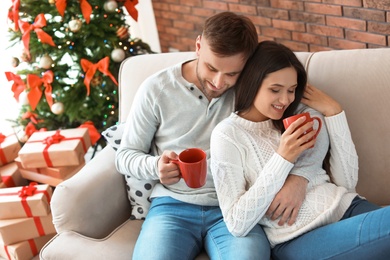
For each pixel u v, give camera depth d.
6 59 3.18
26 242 2.30
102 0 2.69
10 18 2.66
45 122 2.86
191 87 1.71
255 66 1.57
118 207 1.86
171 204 1.72
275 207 1.56
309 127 1.51
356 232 1.43
